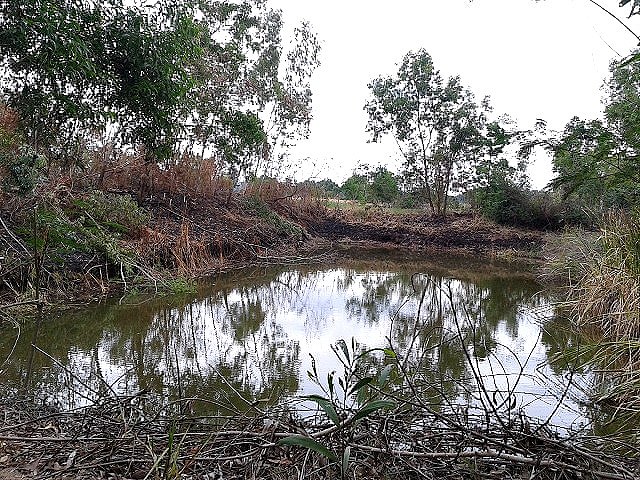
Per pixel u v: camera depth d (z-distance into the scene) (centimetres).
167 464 225
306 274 1128
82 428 296
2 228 692
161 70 883
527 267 1323
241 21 1551
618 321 546
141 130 944
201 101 1308
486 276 1167
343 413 264
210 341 580
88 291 736
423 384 362
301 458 252
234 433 271
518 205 1739
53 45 714
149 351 536
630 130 345
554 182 385
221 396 406
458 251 1633
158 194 1212
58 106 791
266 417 289
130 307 712
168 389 422
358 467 253
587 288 689
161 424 310
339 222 1834
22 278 657
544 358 520
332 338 596
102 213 902
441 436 280
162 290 820
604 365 483
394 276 1151
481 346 559
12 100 801
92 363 490
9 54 748
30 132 836
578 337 604
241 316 713
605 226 736
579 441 299
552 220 1691
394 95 1997
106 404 322
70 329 598
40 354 508
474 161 1859
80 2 805
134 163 1144
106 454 265
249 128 1388
